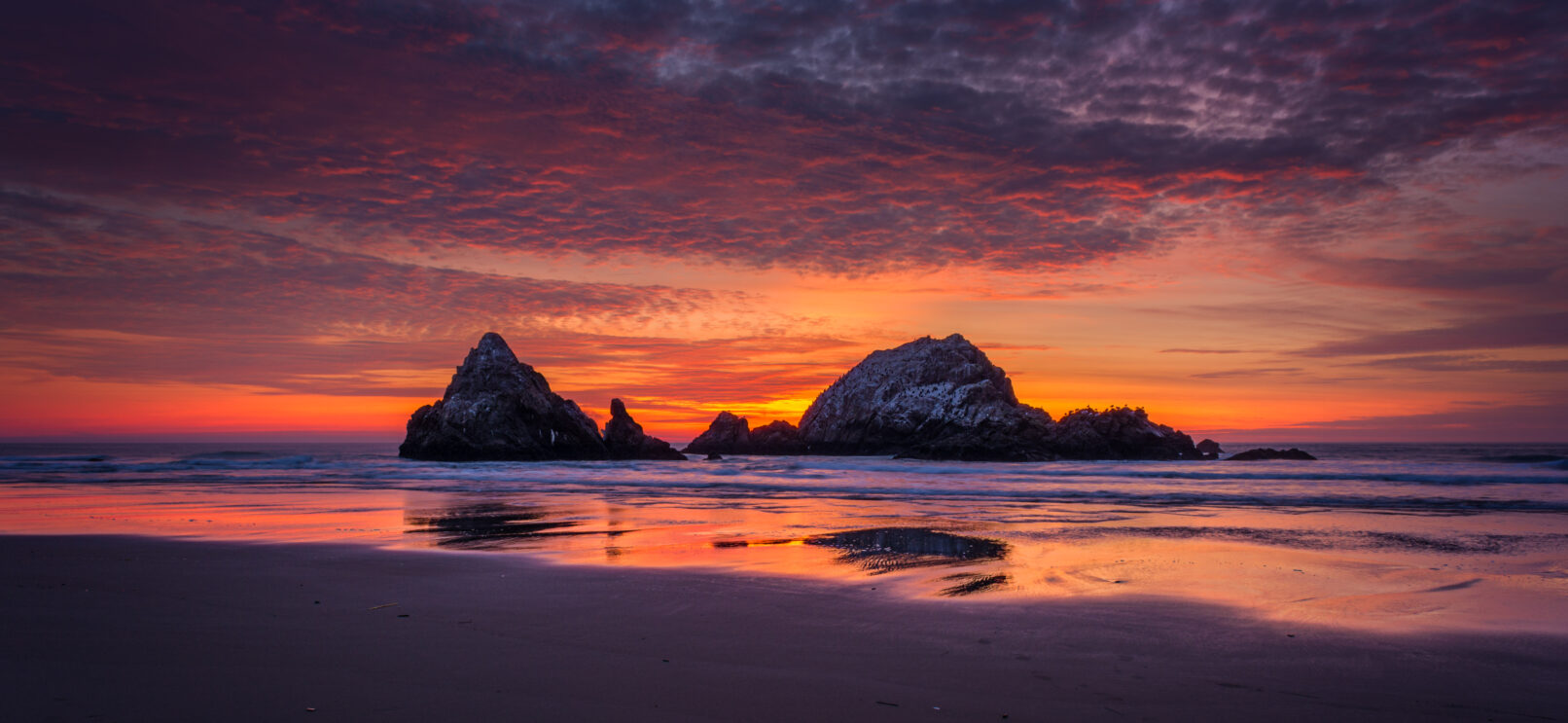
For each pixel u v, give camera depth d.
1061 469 48.06
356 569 11.89
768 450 90.19
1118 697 6.17
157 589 10.29
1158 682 6.54
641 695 6.12
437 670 6.71
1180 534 16.09
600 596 9.91
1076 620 8.70
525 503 23.75
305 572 11.62
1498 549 14.00
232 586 10.52
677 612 9.05
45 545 14.36
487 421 56.44
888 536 15.91
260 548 14.09
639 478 36.84
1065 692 6.27
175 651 7.25
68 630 8.02
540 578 11.18
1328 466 46.06
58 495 26.31
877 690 6.30
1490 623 8.60
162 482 33.66
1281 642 7.82
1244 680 6.60
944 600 9.70
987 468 49.72
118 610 8.97
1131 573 11.60
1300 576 11.34
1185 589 10.41
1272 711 5.86
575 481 34.91
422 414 59.09
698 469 46.41
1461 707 5.98
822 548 14.26
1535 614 9.02
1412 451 121.44
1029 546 14.48
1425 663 7.14
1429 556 13.18
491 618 8.71
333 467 45.62
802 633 8.08
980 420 71.50
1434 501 23.23
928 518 19.45
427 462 52.03
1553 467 39.59
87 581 10.83
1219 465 52.16
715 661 7.08
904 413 79.00
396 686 6.26
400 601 9.58
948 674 6.71
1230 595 10.02
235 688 6.16
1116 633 8.16
